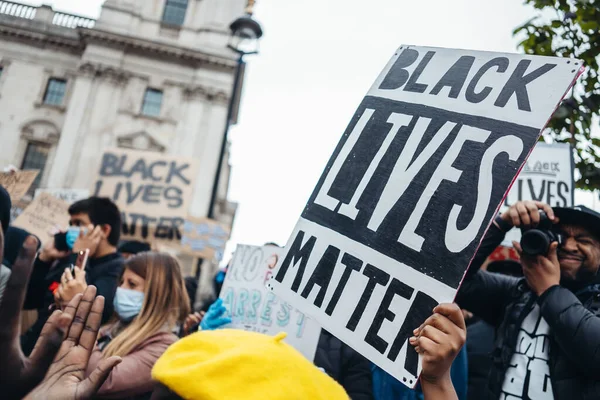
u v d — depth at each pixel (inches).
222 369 44.4
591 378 65.3
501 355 77.1
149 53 787.4
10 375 54.3
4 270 74.5
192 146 764.6
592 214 71.4
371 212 60.7
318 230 64.6
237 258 131.0
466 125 59.0
